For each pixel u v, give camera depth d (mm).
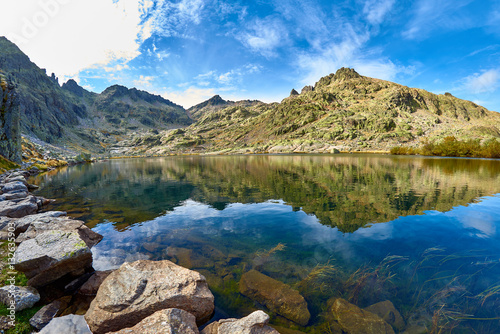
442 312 6359
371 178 33656
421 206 17719
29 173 46000
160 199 22031
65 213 14930
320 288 7551
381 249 10250
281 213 16391
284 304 6730
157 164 87000
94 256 10008
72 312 6738
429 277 7988
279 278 8156
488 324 5891
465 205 17859
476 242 10883
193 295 6547
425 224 13562
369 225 13547
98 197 23203
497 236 11594
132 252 10375
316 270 8562
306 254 9891
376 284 7652
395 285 7590
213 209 18000
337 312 6426
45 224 11188
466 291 7195
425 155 109125
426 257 9383
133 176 43562
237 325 5574
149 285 6754
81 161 108812
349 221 14328
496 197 20469
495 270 8320
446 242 10914
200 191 26062
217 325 5762
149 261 7879
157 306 6219
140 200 21656
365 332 5734
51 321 6262
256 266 8992
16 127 49781
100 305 6367
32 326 5996
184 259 9602
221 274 8516
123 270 7387
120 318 5973
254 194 23625
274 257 9664
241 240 11562
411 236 11695
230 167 61344
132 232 12938
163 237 12117
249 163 76188
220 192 25234
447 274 8141
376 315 6270
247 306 6887
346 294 7250
